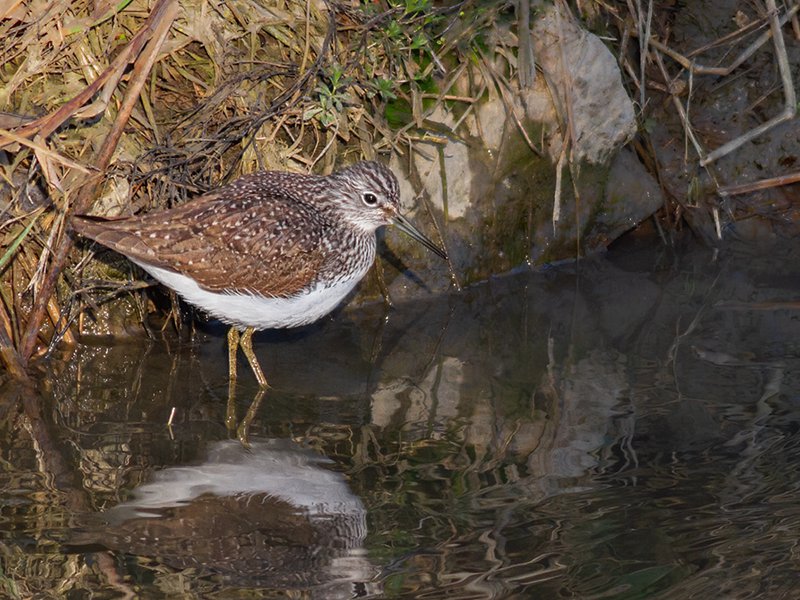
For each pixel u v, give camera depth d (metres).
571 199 14.32
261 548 8.05
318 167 12.43
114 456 9.38
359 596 7.49
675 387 10.73
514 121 13.60
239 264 10.54
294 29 12.55
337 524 8.38
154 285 12.05
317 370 11.35
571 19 13.70
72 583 7.59
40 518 8.36
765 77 15.42
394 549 8.05
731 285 13.45
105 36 12.00
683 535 8.25
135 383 10.92
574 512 8.55
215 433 9.88
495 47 13.46
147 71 11.43
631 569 7.82
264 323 11.05
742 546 8.11
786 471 9.12
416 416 10.26
